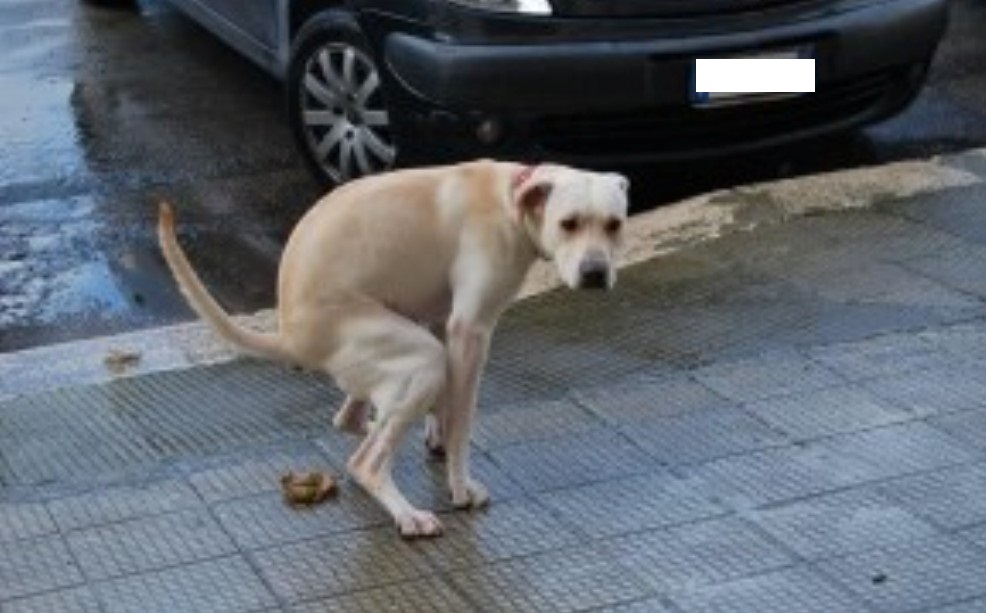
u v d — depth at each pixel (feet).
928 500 22.13
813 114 34.88
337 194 21.74
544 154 32.81
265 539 21.79
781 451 23.56
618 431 24.35
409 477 23.16
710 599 20.10
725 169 36.58
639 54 32.27
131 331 30.63
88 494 23.15
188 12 44.96
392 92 33.55
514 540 21.57
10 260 33.88
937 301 28.58
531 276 30.42
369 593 20.53
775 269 30.30
